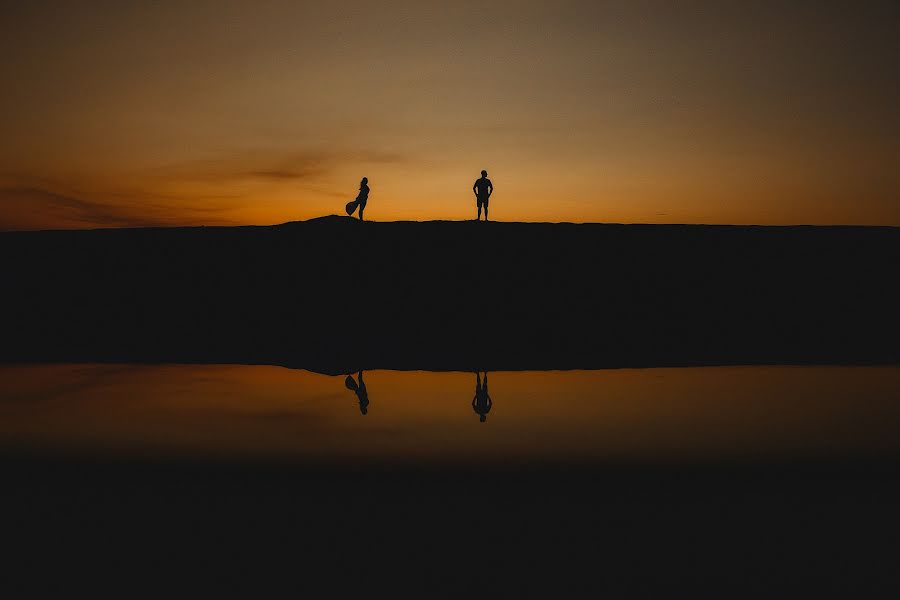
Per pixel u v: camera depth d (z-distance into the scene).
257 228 18.09
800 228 18.14
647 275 16.23
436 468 6.05
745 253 17.02
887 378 10.28
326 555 4.37
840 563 4.28
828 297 15.50
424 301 15.24
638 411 8.15
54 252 17.23
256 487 5.57
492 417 7.86
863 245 17.31
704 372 10.77
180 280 16.27
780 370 10.98
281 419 7.78
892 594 3.92
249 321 14.73
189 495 5.39
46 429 7.32
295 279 16.14
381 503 5.23
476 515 5.00
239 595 3.85
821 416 7.90
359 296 15.48
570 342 13.42
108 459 6.26
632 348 12.91
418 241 17.16
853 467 6.05
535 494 5.44
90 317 14.95
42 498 5.31
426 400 8.77
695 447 6.67
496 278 15.98
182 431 7.26
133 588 3.89
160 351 12.80
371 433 7.18
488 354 12.35
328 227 17.75
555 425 7.50
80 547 4.46
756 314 14.95
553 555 4.38
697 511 5.09
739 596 3.89
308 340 13.60
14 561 4.26
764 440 6.92
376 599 3.81
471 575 4.09
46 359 12.19
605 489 5.53
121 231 18.14
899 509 5.10
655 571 4.16
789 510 5.11
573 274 16.17
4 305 15.42
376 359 12.03
